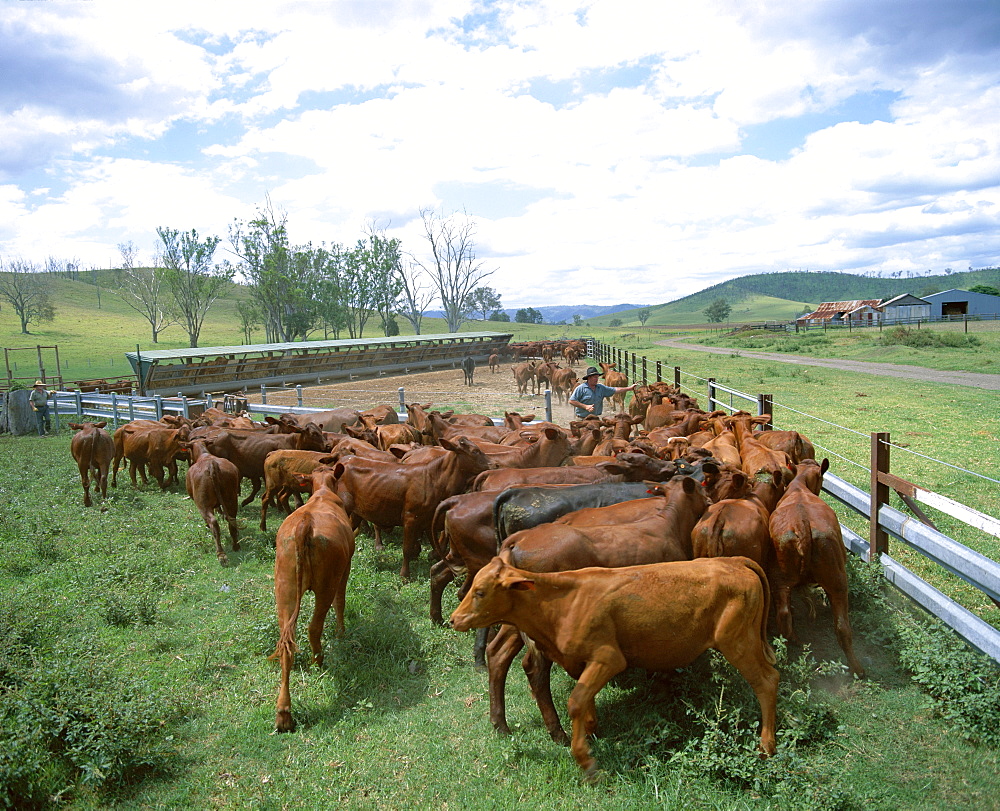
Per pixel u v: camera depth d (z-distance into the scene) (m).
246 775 4.57
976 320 69.69
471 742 4.85
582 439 10.35
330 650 6.21
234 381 33.81
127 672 5.81
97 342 88.31
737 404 21.67
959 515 5.12
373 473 8.16
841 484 7.57
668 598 4.41
